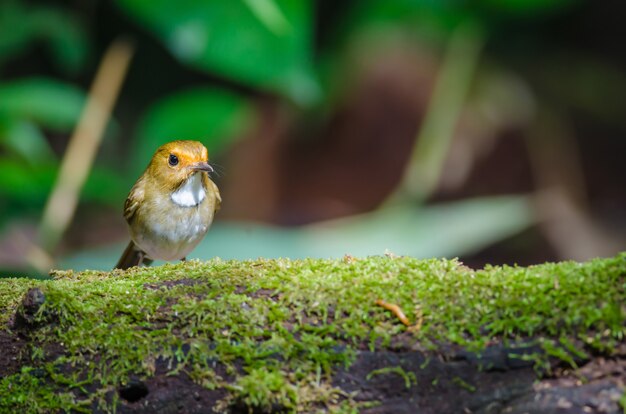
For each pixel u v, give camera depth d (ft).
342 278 15.06
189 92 44.09
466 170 51.57
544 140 53.26
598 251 49.44
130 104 53.06
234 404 14.25
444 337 13.85
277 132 54.34
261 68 39.29
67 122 41.22
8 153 40.22
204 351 14.49
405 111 53.42
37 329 15.46
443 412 13.64
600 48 56.54
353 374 14.02
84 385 15.02
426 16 47.93
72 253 43.73
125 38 51.31
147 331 14.97
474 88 52.65
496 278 14.40
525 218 47.24
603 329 13.19
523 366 13.46
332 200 53.67
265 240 37.32
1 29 45.78
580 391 12.92
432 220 42.50
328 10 50.75
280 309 14.58
